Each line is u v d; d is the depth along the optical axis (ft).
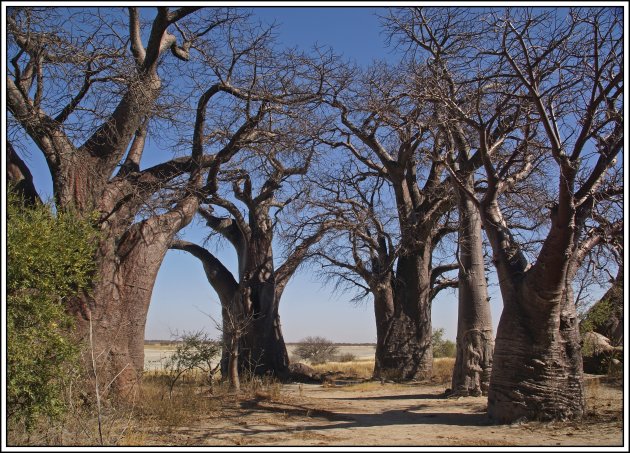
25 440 25.63
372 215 75.20
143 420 34.65
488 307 52.90
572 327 34.14
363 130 65.36
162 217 49.01
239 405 43.01
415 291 76.69
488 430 31.86
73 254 28.22
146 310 46.62
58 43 41.52
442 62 39.91
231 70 51.75
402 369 74.90
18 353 23.89
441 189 69.41
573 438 28.81
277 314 80.02
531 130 42.91
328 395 55.52
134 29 49.98
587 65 34.91
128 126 46.39
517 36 32.96
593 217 35.60
